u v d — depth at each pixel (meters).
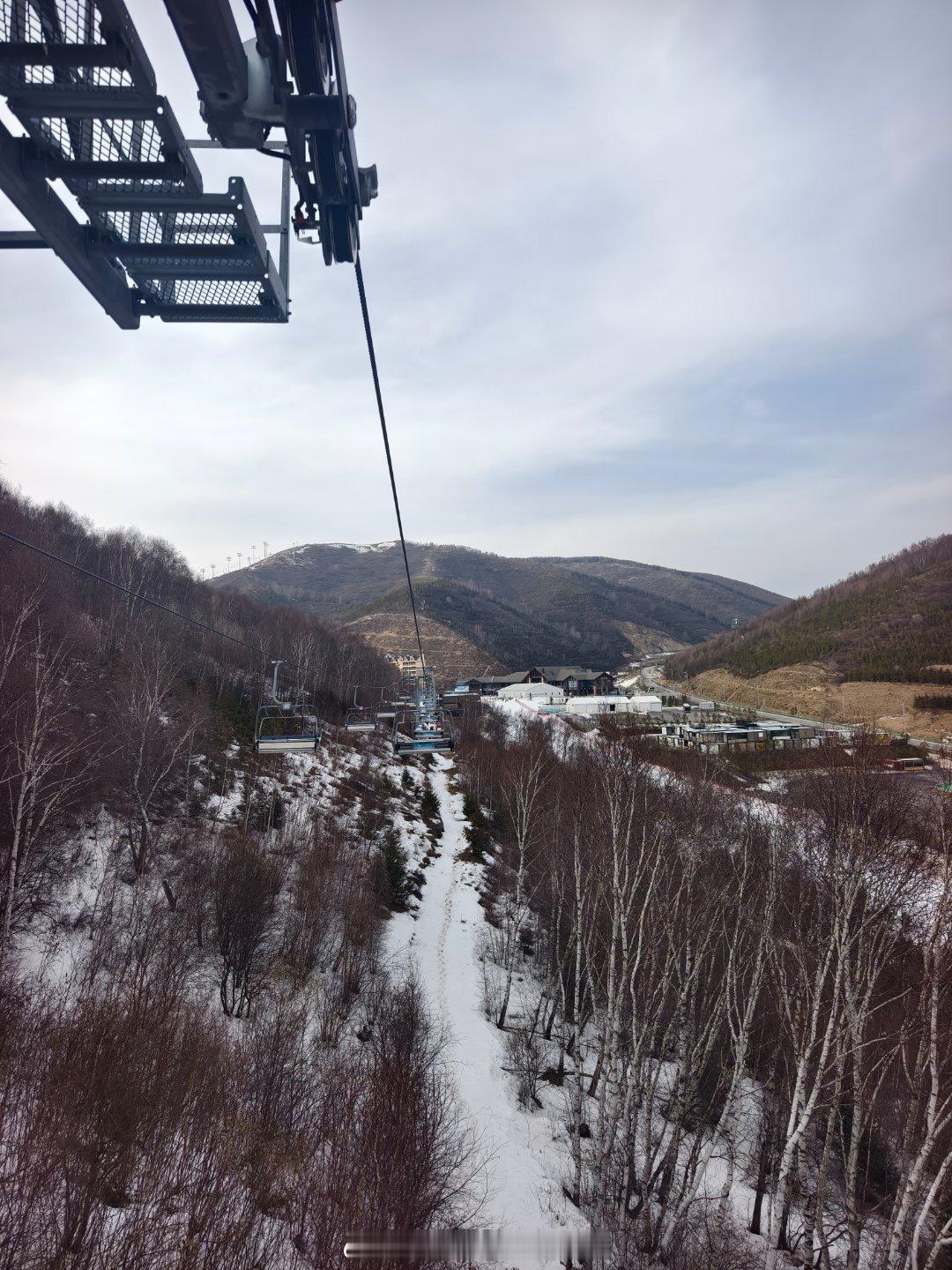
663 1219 19.09
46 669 30.45
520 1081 25.78
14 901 22.66
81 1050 14.10
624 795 27.70
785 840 24.02
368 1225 13.35
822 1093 20.64
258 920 26.56
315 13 2.29
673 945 22.25
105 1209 11.30
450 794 67.69
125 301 3.38
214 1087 15.54
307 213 3.09
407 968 32.22
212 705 54.88
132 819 32.09
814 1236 20.28
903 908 17.88
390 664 123.69
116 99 2.23
